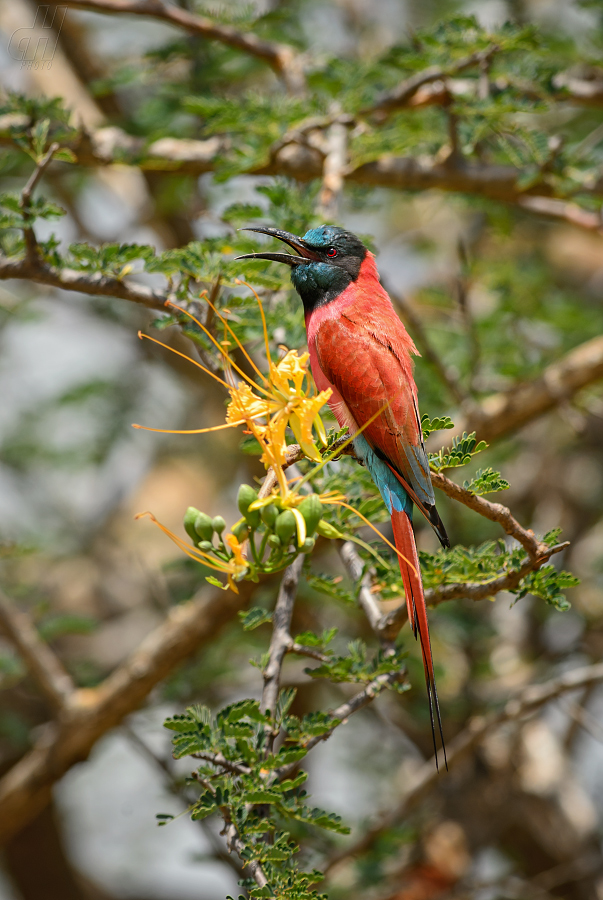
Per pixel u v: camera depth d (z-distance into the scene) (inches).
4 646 478.3
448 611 461.1
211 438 668.7
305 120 383.6
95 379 640.4
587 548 591.5
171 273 263.4
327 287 285.9
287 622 242.4
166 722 213.5
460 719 482.6
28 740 463.5
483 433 425.7
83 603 648.4
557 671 508.4
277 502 197.2
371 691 233.1
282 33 469.4
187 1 466.9
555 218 454.9
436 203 642.2
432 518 239.0
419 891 450.3
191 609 420.5
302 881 193.9
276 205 333.7
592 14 477.4
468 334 443.2
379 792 567.5
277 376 202.2
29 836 603.2
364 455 258.1
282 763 207.8
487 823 495.2
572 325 497.4
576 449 604.4
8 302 541.3
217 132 394.3
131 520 705.6
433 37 363.9
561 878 475.8
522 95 383.9
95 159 396.2
